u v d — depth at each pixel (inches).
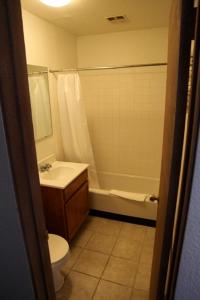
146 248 90.0
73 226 90.7
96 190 108.7
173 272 28.5
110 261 83.7
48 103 102.5
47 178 91.9
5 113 25.8
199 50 21.6
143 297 69.3
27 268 33.6
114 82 124.4
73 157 115.2
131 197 101.0
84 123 108.7
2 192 29.5
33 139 31.6
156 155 127.5
